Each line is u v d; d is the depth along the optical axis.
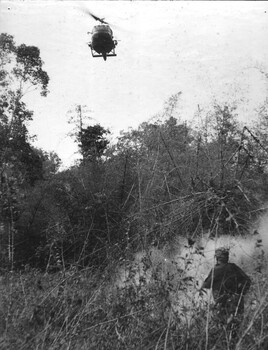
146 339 4.20
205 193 7.26
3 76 22.53
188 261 4.75
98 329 4.30
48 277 5.44
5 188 5.70
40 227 13.84
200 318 4.30
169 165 11.73
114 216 9.58
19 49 23.16
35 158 19.53
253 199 8.45
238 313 4.46
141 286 4.77
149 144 13.89
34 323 4.37
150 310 4.48
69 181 15.52
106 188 13.75
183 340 4.11
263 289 4.42
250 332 4.04
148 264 5.16
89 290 4.91
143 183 11.12
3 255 5.88
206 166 11.02
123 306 4.57
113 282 5.12
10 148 18.34
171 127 14.28
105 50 18.42
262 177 10.45
